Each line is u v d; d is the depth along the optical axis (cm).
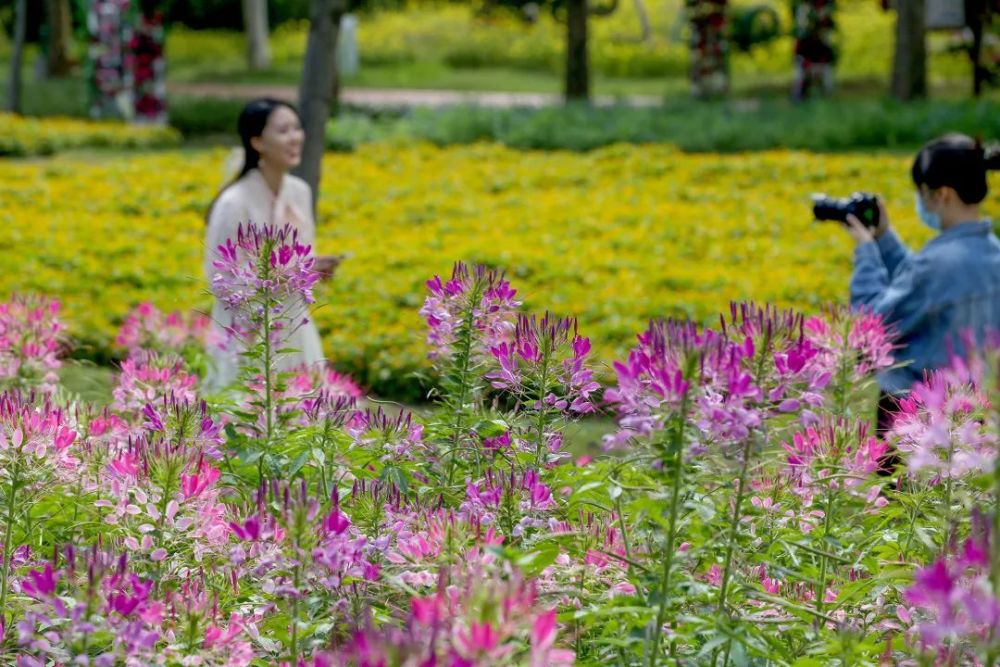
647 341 516
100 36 4044
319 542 501
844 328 687
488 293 681
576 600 552
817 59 4338
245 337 708
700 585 519
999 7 4278
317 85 1578
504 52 6738
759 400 507
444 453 675
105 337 1559
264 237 662
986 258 853
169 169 2959
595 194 2797
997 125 3425
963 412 547
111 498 612
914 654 508
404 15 7862
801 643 581
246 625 522
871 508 621
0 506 597
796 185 2848
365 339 1578
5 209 2425
